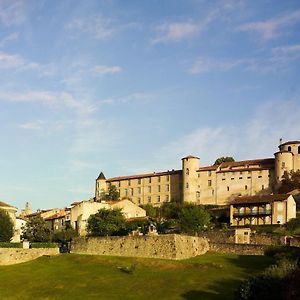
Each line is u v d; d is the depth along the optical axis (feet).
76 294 287.89
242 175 646.74
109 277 319.88
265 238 398.01
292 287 208.23
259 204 520.01
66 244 449.48
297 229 458.91
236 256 364.38
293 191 581.53
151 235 381.40
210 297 264.31
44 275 339.36
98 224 490.49
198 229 458.91
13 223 519.60
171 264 339.36
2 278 339.77
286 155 617.21
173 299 266.36
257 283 226.38
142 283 300.40
